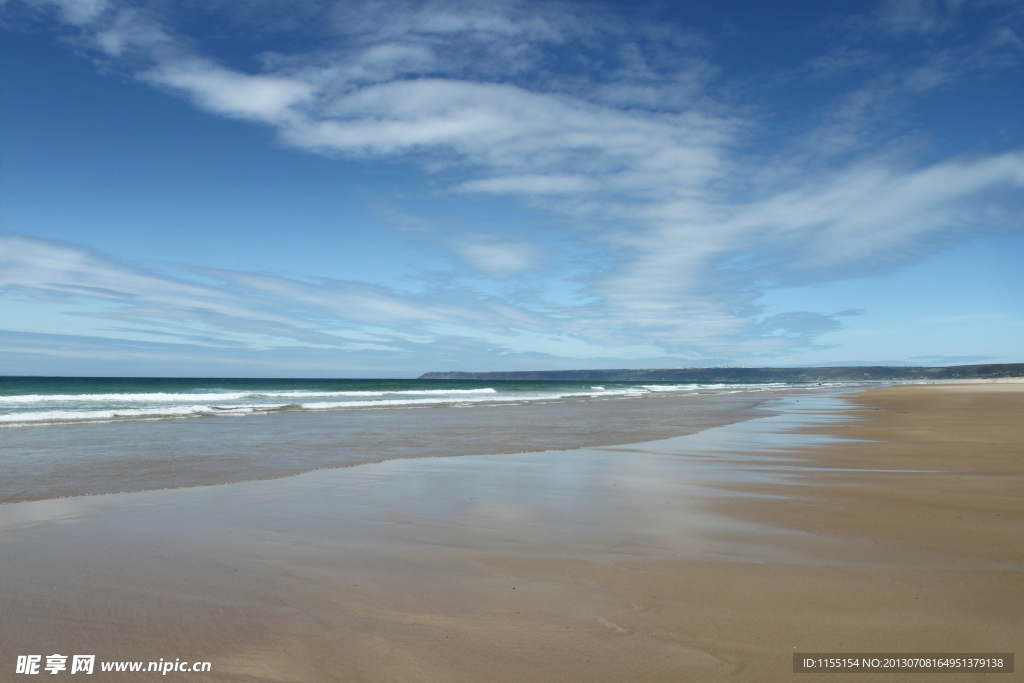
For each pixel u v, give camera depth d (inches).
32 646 122.5
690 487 297.4
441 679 109.4
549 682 108.0
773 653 118.8
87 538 202.8
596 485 303.6
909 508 246.4
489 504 258.2
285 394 1593.3
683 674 110.7
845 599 146.7
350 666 114.5
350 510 246.2
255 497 273.6
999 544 193.6
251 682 109.0
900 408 959.0
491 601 146.7
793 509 245.8
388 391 2091.5
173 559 179.9
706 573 166.7
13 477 324.8
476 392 2105.1
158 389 2224.4
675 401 1421.0
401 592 152.9
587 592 152.3
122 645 123.3
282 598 148.8
